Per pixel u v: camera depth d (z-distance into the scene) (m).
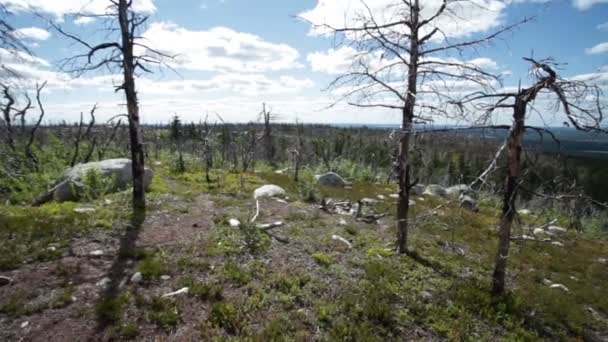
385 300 6.26
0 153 12.41
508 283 8.14
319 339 5.19
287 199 14.70
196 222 10.06
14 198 11.75
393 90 7.67
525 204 17.44
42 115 18.06
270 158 35.38
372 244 9.45
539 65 5.25
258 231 8.94
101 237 8.15
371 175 25.45
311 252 8.38
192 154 32.34
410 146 8.28
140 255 7.36
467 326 5.90
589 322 6.75
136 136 11.11
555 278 8.86
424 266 8.15
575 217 6.43
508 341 5.68
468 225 13.04
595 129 4.78
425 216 7.76
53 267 6.53
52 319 5.07
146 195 12.84
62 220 8.75
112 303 5.44
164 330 5.09
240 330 5.24
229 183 18.05
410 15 7.50
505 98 5.79
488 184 5.62
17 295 5.50
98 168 13.29
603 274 9.54
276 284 6.59
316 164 30.91
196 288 6.06
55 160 16.61
